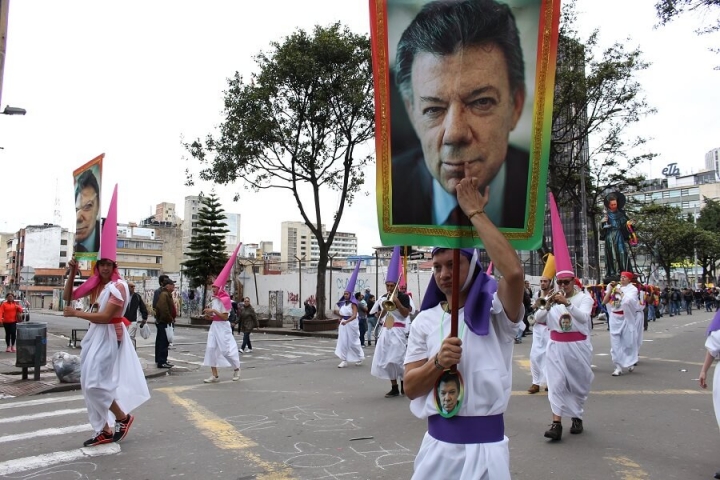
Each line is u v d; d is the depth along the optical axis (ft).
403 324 31.14
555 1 8.91
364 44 82.69
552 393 21.81
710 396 29.86
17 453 19.92
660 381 34.83
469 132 8.95
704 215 209.56
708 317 117.60
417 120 9.08
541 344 30.76
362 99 78.64
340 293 109.81
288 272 129.29
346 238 405.80
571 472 17.52
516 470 17.75
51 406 28.40
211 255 125.49
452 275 9.11
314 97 82.02
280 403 28.89
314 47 79.41
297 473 17.63
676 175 375.25
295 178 88.12
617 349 37.65
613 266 95.66
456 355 8.67
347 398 30.37
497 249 8.42
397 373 30.71
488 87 8.96
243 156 84.07
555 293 22.24
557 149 95.71
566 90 83.10
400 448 20.33
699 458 18.93
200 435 22.34
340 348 44.39
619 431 22.54
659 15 43.09
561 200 107.76
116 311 20.62
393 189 9.15
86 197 23.98
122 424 21.31
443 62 9.01
